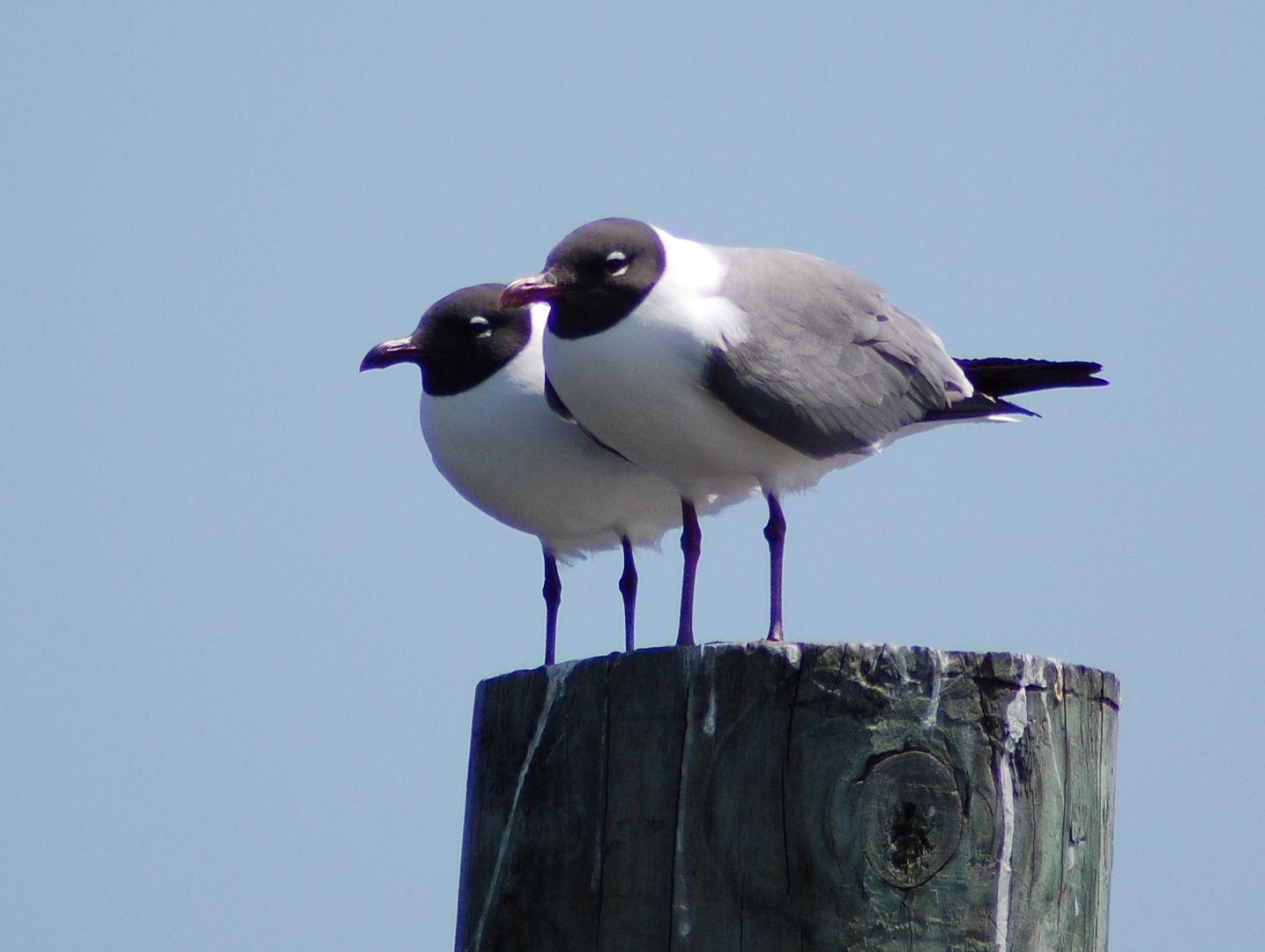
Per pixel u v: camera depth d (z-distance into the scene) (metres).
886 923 10.05
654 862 10.47
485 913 11.21
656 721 10.64
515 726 11.31
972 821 10.20
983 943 10.09
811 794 10.22
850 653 10.34
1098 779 10.78
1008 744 10.31
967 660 10.36
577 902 10.69
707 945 10.23
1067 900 10.47
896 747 10.23
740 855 10.27
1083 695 10.71
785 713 10.34
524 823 11.06
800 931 10.10
